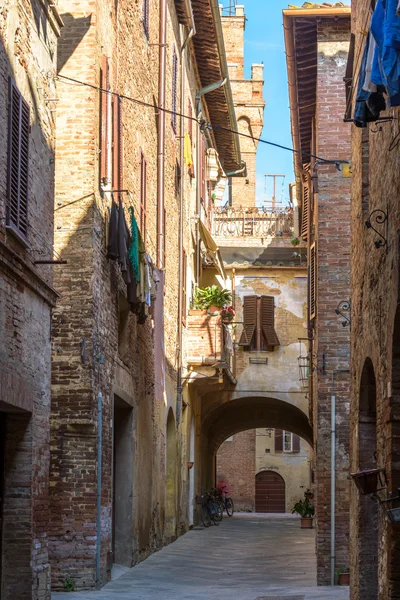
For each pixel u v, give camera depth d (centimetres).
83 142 2086
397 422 1340
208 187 4584
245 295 4412
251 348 4378
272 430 7500
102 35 2177
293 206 4828
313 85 2898
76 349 2038
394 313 1294
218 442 5475
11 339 1498
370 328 1591
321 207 2505
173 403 3356
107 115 2181
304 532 4253
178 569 2547
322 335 2447
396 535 1338
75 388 2036
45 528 1692
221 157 4884
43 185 1705
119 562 2522
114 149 2245
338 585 2284
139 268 2388
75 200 2073
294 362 4366
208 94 4206
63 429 2047
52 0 1742
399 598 1336
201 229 4028
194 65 3953
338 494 2359
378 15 1096
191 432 4053
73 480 2045
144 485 2759
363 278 1705
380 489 1415
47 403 1723
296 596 2023
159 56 3012
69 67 2105
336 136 2541
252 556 2981
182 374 3541
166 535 3344
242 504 7462
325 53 2583
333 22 2595
